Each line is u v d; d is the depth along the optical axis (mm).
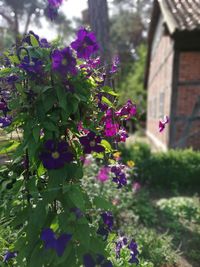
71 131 2182
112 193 5477
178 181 7789
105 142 2398
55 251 2049
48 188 2049
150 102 19641
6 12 26391
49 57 2014
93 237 2148
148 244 4355
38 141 2031
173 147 9820
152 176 7832
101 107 2303
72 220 1991
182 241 4910
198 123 9758
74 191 1992
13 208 2262
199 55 9578
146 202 5977
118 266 2834
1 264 2523
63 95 1963
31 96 2018
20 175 2348
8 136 2377
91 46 2076
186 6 10562
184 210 5816
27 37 2229
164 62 12305
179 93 9750
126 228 4902
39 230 2109
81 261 2041
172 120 9805
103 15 7328
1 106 2166
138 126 19594
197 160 7879
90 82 2143
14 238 2770
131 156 8164
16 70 2045
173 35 8992
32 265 2057
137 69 27297
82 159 2508
